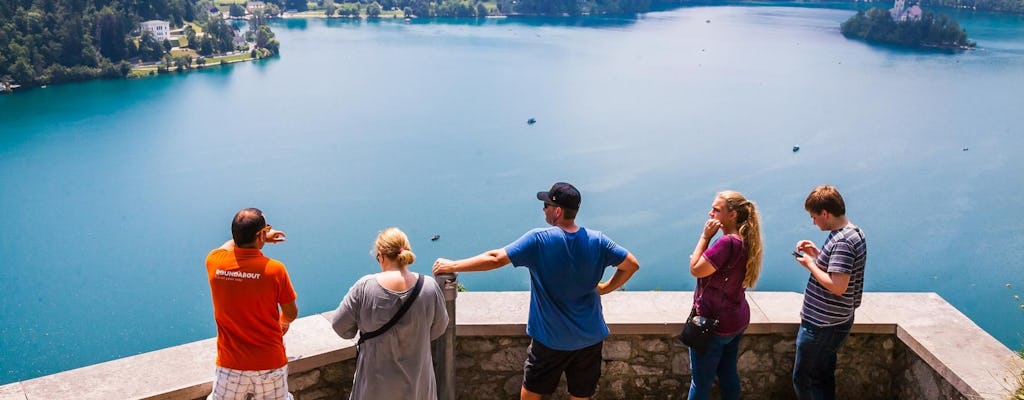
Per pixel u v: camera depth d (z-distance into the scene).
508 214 119.06
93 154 142.50
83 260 98.94
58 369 73.19
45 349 76.75
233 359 3.69
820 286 4.41
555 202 3.99
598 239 4.02
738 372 5.04
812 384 4.58
